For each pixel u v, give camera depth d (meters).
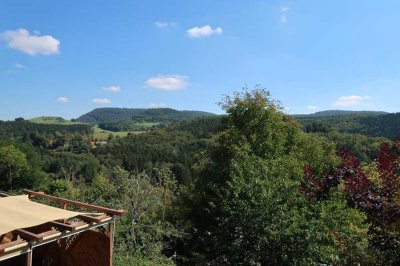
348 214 12.26
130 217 14.88
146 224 15.48
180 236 16.53
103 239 9.12
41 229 9.66
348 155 6.91
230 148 19.38
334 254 11.03
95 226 8.38
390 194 6.08
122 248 13.05
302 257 11.41
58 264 10.23
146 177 17.08
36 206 8.73
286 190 12.55
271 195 12.30
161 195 18.75
